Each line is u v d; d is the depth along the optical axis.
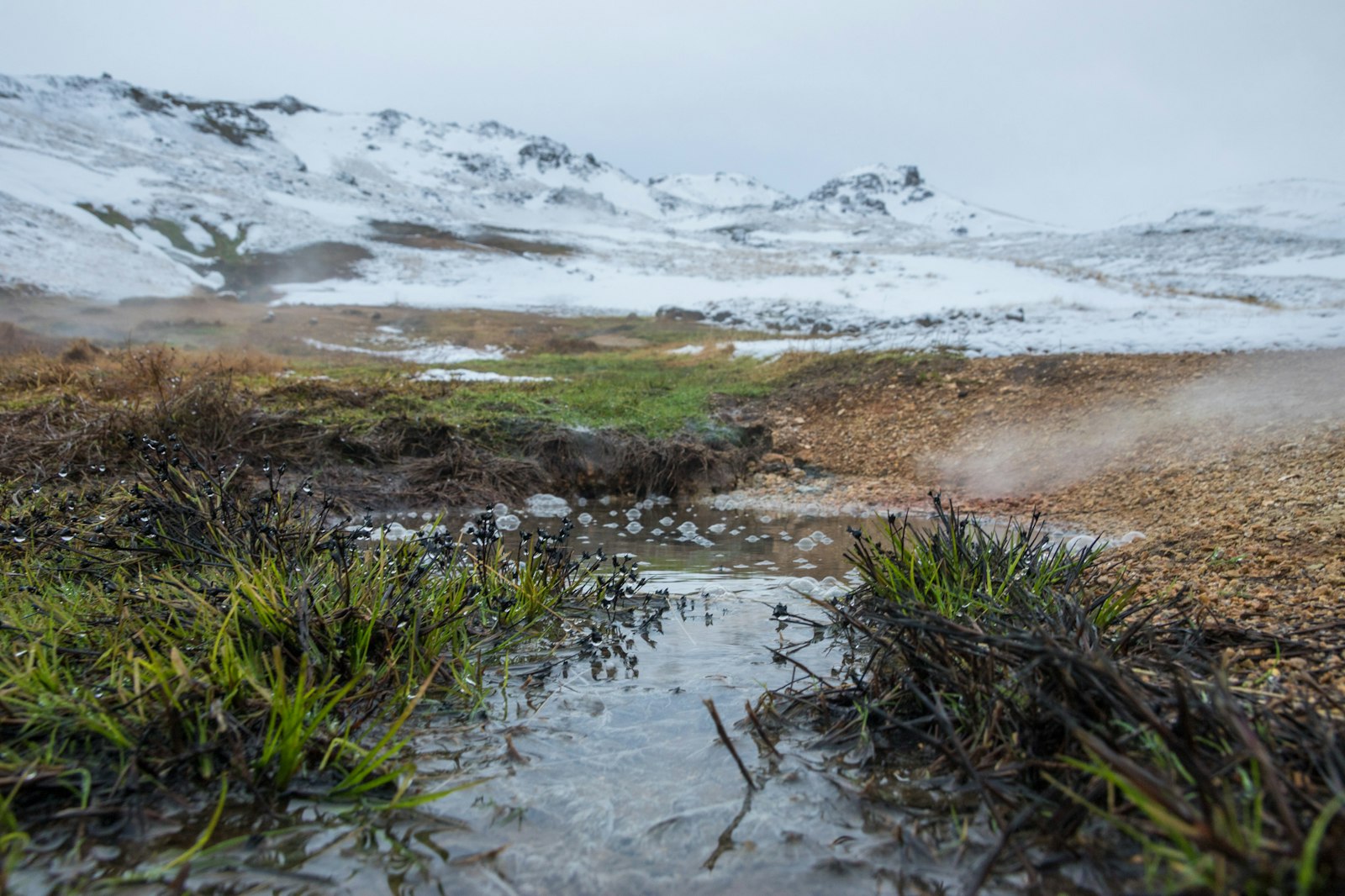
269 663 2.58
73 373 10.54
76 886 1.70
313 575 3.26
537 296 61.06
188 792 2.09
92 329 35.28
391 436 8.45
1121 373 10.60
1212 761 1.83
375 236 89.88
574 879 1.79
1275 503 5.43
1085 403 9.91
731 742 2.41
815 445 10.41
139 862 1.80
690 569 5.05
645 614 3.97
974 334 14.30
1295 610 3.28
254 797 2.07
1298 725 1.91
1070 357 11.63
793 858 1.87
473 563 3.91
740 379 13.87
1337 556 3.96
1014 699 2.24
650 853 1.90
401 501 7.41
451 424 8.81
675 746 2.48
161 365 10.15
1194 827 1.47
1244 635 2.88
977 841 1.90
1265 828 1.58
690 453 8.88
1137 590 3.86
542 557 4.11
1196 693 2.01
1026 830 1.91
